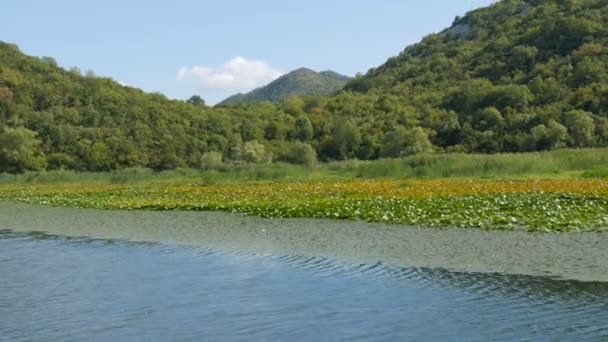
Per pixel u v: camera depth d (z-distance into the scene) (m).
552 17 138.38
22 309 13.98
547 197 32.75
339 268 17.38
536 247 19.34
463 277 15.84
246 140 115.50
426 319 12.54
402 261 17.98
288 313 13.22
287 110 137.38
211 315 13.28
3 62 117.19
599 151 60.94
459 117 111.19
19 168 92.19
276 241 22.42
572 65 115.25
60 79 118.25
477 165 56.69
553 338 11.27
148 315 13.39
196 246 21.98
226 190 49.38
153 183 68.06
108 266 18.53
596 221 23.91
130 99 118.19
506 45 142.38
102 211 36.41
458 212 27.39
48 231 27.33
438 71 151.38
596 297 13.70
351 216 27.89
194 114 118.44
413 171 58.47
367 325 12.29
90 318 13.27
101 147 98.00
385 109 128.00
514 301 13.59
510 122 98.94
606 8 131.25
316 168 73.62
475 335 11.55
